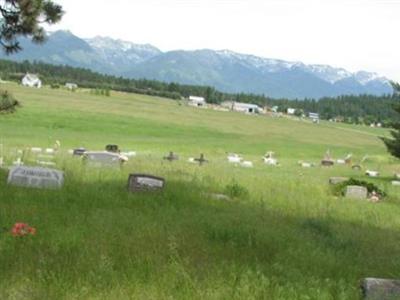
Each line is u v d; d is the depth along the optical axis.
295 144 113.94
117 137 86.06
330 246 11.77
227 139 107.69
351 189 26.80
